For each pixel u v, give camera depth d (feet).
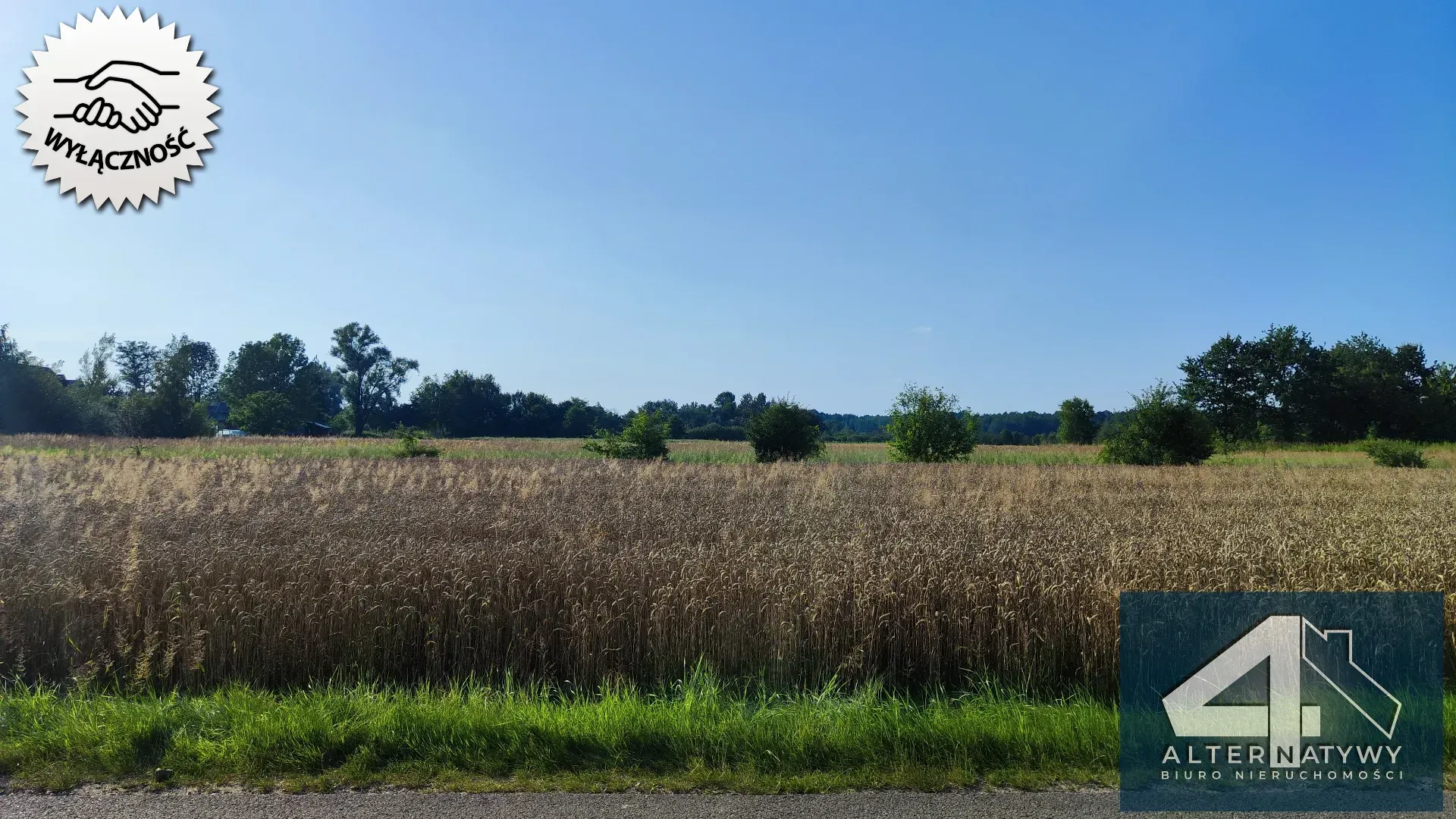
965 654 26.27
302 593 26.94
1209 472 108.78
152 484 67.92
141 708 19.51
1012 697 23.22
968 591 27.17
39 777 16.14
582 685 25.58
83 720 18.61
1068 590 26.94
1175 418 141.59
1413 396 280.51
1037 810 14.98
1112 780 16.37
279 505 61.05
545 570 29.53
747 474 92.53
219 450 156.87
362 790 15.71
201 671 25.18
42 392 207.82
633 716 19.02
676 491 74.90
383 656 26.45
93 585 27.71
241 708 19.42
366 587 27.45
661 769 16.83
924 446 144.15
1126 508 65.67
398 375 412.57
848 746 17.65
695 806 15.08
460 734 17.78
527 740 17.63
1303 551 36.60
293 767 16.57
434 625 26.84
